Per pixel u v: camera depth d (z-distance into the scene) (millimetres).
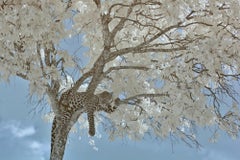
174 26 11148
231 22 10531
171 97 10344
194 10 10797
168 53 12828
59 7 9867
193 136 12641
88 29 10719
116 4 10883
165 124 11102
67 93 11789
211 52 9500
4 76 9461
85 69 13367
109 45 11562
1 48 9375
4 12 9109
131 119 13398
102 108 11844
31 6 8953
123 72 12516
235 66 10883
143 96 11805
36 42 9852
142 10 11297
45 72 10211
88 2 11375
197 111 10359
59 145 11508
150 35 12883
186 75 10055
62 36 9688
